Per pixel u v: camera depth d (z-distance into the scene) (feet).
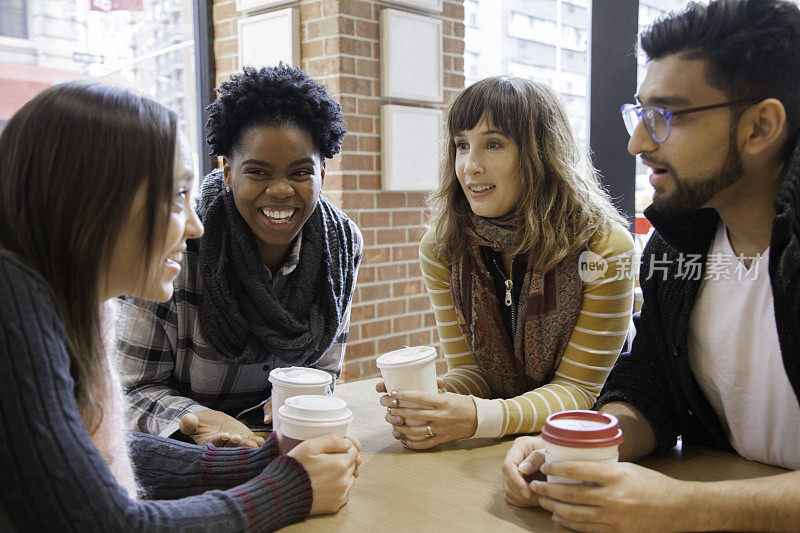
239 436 3.70
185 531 2.51
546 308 4.24
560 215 4.19
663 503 2.61
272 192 3.95
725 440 3.72
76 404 2.48
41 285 2.38
